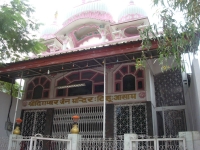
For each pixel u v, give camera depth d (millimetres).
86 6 14898
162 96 10648
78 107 10828
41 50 10648
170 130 10008
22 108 11844
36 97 11852
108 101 10141
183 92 10344
